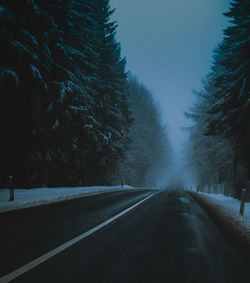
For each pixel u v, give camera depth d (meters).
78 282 2.44
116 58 26.36
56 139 15.92
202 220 6.41
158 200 11.41
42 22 12.78
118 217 6.29
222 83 17.61
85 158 20.34
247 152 15.23
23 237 4.07
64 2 14.86
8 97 12.16
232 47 16.22
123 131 27.55
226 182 24.55
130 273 2.72
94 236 4.28
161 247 3.76
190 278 2.65
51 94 14.77
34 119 13.59
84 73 20.53
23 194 10.62
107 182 27.98
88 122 19.06
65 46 16.30
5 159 13.00
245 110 13.61
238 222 6.38
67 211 7.07
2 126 12.71
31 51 12.23
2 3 10.81
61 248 3.53
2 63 11.55
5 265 2.82
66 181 18.39
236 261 3.28
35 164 14.36
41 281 2.42
